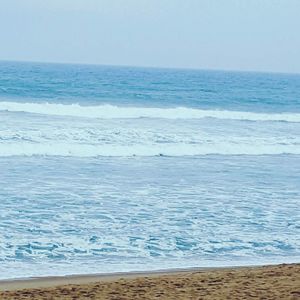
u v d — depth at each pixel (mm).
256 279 11992
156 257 14836
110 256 14750
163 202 20531
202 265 14320
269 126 44250
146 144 32375
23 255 14508
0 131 32188
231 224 18203
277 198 22109
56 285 12055
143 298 10617
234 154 32594
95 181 23453
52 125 35969
